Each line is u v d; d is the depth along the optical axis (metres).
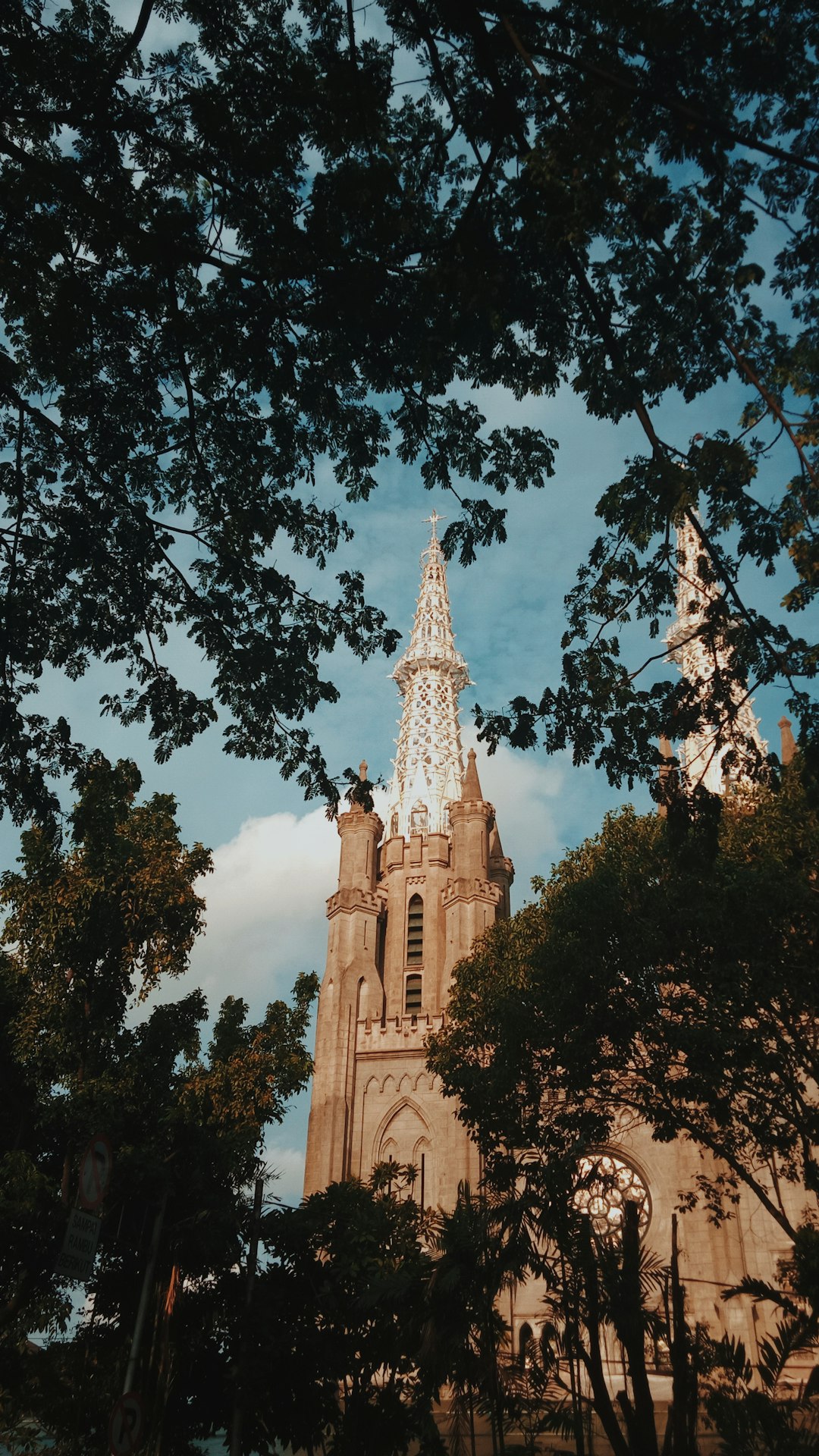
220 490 20.38
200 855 31.75
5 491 19.33
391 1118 69.81
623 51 14.30
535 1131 26.58
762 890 24.81
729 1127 25.66
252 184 16.66
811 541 15.64
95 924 28.84
